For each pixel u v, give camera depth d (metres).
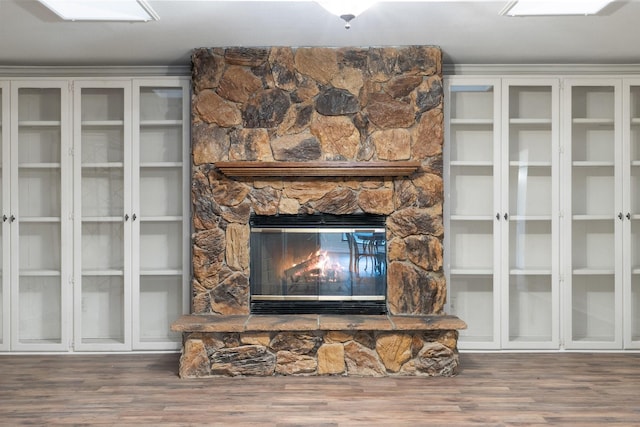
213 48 5.14
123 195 5.57
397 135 5.12
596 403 4.18
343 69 5.13
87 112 5.58
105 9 4.12
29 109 5.57
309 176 5.16
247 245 5.20
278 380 4.73
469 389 4.50
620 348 5.61
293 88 5.14
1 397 4.33
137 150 5.55
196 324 4.79
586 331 5.62
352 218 5.22
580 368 5.08
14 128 5.55
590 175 5.62
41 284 5.61
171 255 5.64
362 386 4.57
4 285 5.55
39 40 4.85
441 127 5.14
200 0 3.99
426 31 4.71
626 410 4.04
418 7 4.14
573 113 5.62
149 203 5.61
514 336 5.62
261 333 4.82
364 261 5.22
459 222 5.64
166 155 5.62
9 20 4.38
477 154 5.63
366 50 5.13
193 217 5.20
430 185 5.14
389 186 5.16
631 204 5.63
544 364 5.21
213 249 5.19
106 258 5.61
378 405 4.14
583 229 5.62
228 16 4.32
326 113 5.13
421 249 5.16
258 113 5.13
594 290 5.62
